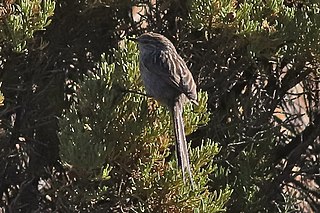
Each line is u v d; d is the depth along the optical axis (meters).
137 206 10.98
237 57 13.55
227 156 13.55
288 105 17.22
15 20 10.81
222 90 13.27
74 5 13.14
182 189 10.41
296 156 14.60
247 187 13.31
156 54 10.84
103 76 10.51
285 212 13.48
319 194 15.32
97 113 10.42
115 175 10.84
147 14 13.88
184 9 13.25
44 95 13.71
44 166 13.75
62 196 10.95
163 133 10.69
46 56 13.22
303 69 13.46
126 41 11.01
